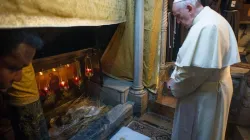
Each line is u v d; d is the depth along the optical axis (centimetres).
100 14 137
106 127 160
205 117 122
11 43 57
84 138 145
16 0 73
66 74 178
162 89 229
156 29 190
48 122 167
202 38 103
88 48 187
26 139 101
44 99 168
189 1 111
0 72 60
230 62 112
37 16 84
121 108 187
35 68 142
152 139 170
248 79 165
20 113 95
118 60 205
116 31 196
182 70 110
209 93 118
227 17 264
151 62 197
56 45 161
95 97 215
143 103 200
